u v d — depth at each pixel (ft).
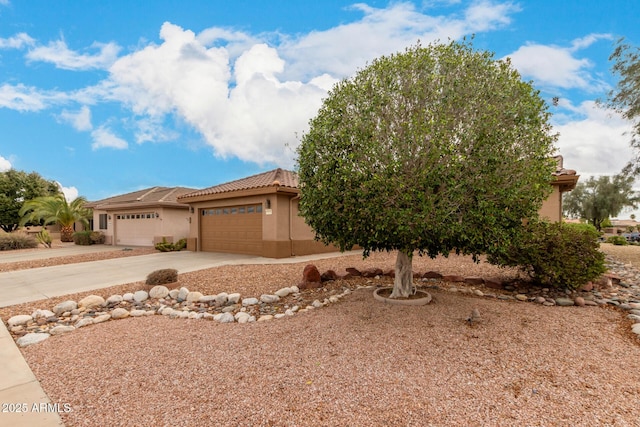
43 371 12.76
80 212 87.35
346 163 16.96
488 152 14.94
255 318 19.62
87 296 24.95
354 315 18.06
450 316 17.51
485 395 10.32
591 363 12.41
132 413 9.82
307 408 9.83
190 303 23.93
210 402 10.27
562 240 23.04
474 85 16.16
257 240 46.91
